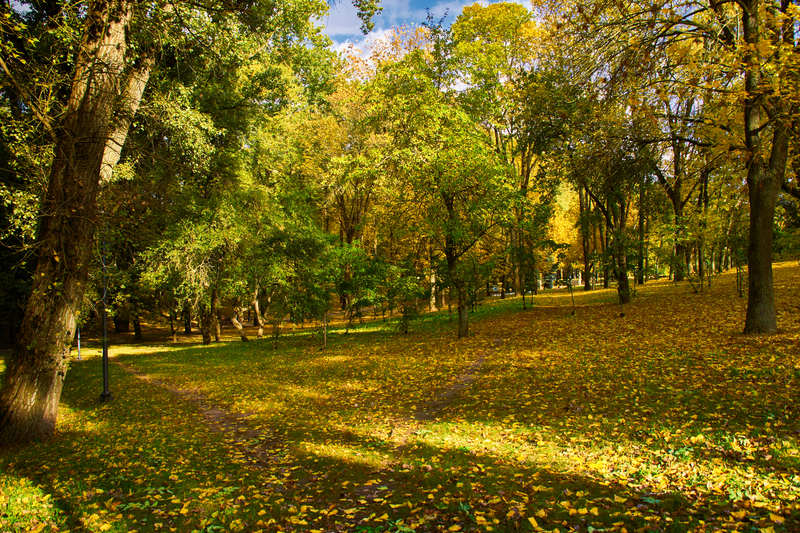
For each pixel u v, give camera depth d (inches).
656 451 205.0
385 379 457.1
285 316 845.2
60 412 444.5
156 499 194.1
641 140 480.7
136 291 894.4
